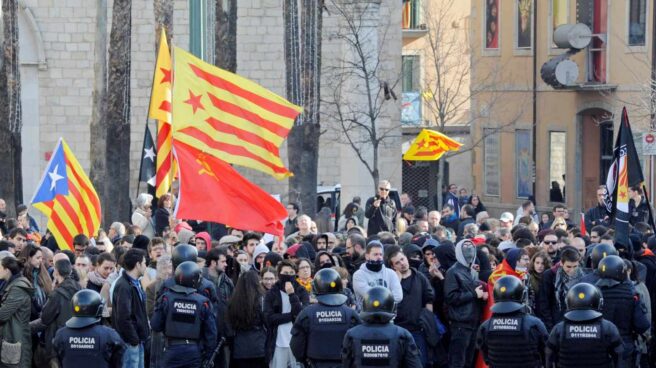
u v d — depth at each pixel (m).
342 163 40.22
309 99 35.31
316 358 16.84
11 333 18.58
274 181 47.03
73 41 47.22
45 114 47.25
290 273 19.20
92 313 16.38
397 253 20.05
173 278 18.34
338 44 46.25
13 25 33.97
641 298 19.25
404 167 59.59
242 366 19.30
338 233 26.34
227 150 21.50
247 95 21.66
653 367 21.30
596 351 16.06
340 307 16.84
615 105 47.62
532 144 53.03
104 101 35.84
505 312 16.48
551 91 51.81
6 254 18.84
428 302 20.17
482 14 56.41
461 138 60.78
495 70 55.28
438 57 55.94
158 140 22.72
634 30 46.84
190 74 21.42
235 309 19.05
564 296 19.81
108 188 35.16
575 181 50.31
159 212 27.03
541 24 52.31
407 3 61.12
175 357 18.00
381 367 15.13
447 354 20.72
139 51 47.12
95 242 23.47
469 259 20.34
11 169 34.03
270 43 47.72
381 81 42.97
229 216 21.30
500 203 55.50
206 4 44.75
